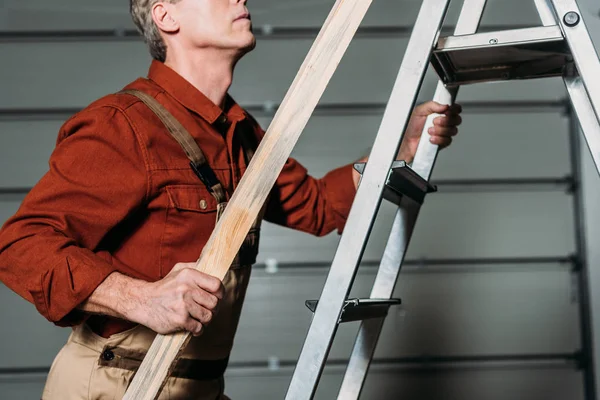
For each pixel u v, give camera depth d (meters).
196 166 1.37
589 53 1.08
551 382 3.59
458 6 3.63
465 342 3.59
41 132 3.56
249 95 3.61
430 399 3.57
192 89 1.44
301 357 1.12
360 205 1.14
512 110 3.66
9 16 3.58
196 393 1.40
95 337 1.34
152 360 1.14
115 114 1.33
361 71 3.63
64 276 1.17
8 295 3.51
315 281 3.58
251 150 1.58
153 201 1.34
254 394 3.53
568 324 3.60
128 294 1.15
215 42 1.45
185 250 1.37
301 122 1.17
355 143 3.61
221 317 1.42
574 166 3.63
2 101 3.56
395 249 1.49
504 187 3.64
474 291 3.61
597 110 1.06
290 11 3.63
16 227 1.23
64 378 1.35
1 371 3.48
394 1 3.65
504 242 3.62
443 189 3.64
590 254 3.56
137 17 1.51
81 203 1.27
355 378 1.48
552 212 3.63
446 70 1.32
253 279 3.57
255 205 1.16
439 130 1.52
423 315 3.60
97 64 3.59
